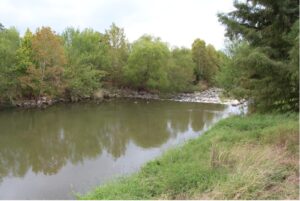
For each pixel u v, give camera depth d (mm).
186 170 8742
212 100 43062
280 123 12375
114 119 27578
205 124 24859
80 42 47906
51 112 31750
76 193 11461
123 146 18547
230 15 14930
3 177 13617
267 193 6609
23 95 37156
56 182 12992
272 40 14227
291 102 14258
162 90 51531
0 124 25250
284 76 12969
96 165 15086
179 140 19391
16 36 38125
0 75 32562
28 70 35344
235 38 14961
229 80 22562
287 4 13438
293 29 11625
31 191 12078
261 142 10508
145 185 8789
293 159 8172
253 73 14266
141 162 15195
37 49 36375
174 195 7777
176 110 33000
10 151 17719
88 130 23156
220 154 8852
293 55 11117
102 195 8617
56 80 38188
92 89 44219
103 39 53781
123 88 51875
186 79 52438
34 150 17953
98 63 48062
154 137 20641
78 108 34969
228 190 6855
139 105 37781
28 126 24578
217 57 65750
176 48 56688
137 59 49250
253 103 16047
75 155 16922
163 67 49750
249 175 7203
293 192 6477
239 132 12875
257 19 14859
